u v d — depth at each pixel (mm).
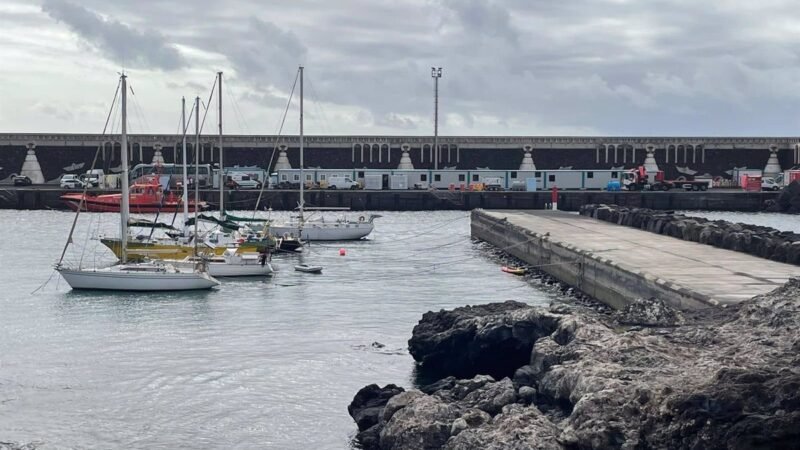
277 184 139250
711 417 22172
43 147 145375
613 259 55625
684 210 133125
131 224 83062
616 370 26938
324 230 94500
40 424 32750
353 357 41719
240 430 32188
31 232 98750
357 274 69250
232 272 66125
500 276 68750
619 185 141000
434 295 59188
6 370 39594
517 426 24719
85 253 80812
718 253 59406
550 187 143250
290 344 44375
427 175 143375
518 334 35875
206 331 47281
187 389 36938
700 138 150750
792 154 149625
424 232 105750
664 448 22625
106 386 37312
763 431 21203
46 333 46750
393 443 27156
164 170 138000
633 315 35250
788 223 113000
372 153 148500
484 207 135625
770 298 32812
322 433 31797
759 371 23219
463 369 38219
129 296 57656
